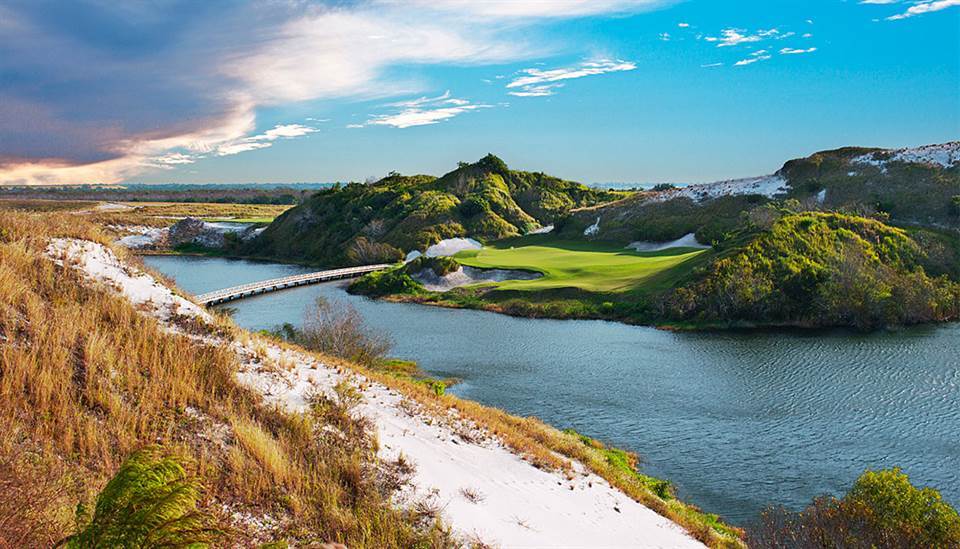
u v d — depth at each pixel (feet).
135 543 17.89
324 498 35.50
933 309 164.66
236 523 29.99
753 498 68.64
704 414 96.63
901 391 104.99
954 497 69.21
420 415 58.80
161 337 50.03
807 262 181.37
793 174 319.88
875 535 44.29
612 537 44.11
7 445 27.58
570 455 65.31
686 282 183.52
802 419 93.66
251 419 42.60
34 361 36.68
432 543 34.37
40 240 59.82
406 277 238.68
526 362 130.41
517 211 401.90
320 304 145.38
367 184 508.12
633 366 126.52
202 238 422.41
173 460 20.47
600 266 237.66
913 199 253.65
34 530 21.03
